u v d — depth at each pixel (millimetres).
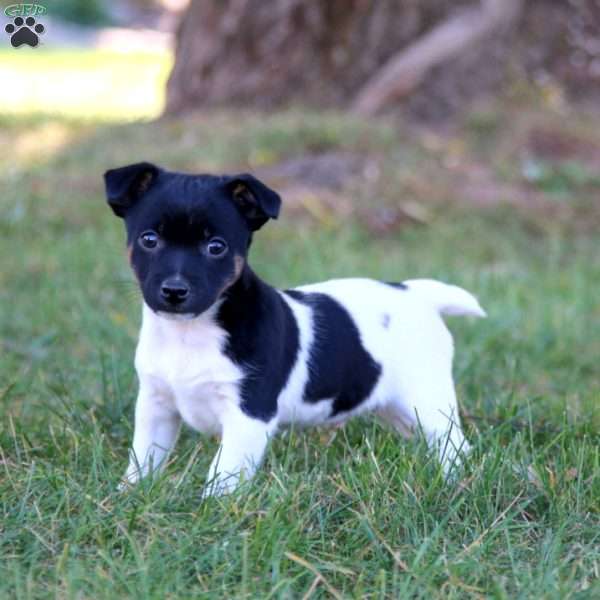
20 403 8805
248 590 5719
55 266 12812
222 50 19219
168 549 6031
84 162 16750
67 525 6305
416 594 5785
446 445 7168
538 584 5773
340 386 7367
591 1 21797
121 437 8070
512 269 13844
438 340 7773
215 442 7871
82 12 44688
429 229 15133
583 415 8547
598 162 18156
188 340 6816
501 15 18906
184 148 16594
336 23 18828
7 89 28859
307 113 18141
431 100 18828
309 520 6457
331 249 13703
